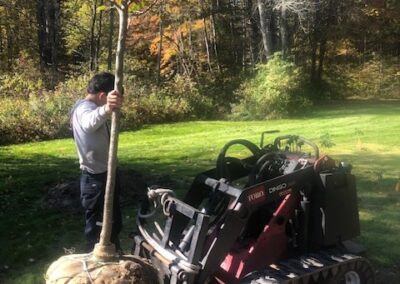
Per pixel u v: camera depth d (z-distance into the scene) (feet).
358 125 51.34
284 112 65.72
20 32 96.43
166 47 88.22
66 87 60.90
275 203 13.78
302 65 97.45
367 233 19.57
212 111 69.15
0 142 49.60
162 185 27.27
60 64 91.04
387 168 30.83
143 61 89.66
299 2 77.71
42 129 51.65
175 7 83.76
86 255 12.11
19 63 78.23
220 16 99.19
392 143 39.29
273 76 68.69
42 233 21.08
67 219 22.81
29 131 51.03
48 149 44.21
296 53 96.48
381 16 99.19
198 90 73.05
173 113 64.95
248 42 98.17
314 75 96.73
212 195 13.75
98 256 11.71
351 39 105.19
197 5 89.71
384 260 17.07
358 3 94.73
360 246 14.28
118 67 11.63
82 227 21.70
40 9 88.94
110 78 14.58
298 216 13.76
